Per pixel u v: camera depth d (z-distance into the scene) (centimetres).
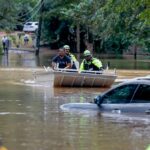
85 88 5141
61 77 5156
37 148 2189
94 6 8038
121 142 2308
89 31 13225
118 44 13725
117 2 4222
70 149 2167
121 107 2980
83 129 2617
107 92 3081
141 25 6412
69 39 14700
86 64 5234
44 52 14312
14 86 5200
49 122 2836
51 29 14762
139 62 10631
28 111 3303
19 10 16412
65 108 3388
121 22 6462
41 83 5450
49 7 13825
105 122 2798
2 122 2852
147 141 2322
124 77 6494
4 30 14162
